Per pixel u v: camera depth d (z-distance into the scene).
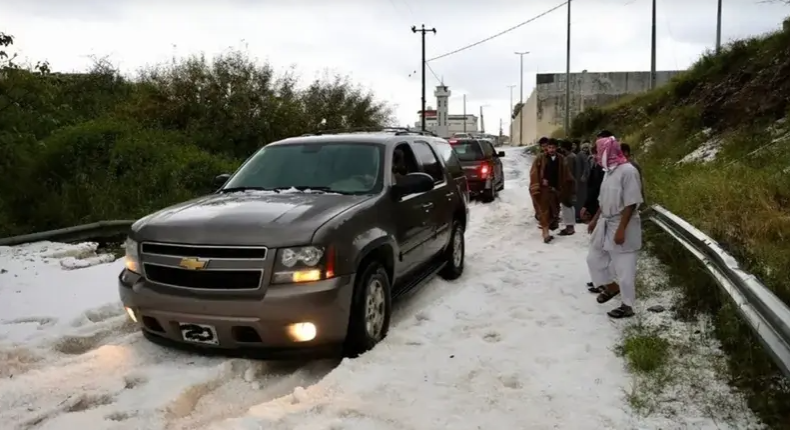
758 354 4.42
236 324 4.52
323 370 4.89
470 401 4.22
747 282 4.45
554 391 4.38
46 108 12.12
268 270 4.54
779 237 6.50
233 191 6.10
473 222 13.00
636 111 27.48
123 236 10.27
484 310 6.36
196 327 4.67
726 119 16.28
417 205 6.41
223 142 18.06
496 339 5.56
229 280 4.60
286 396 4.27
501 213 14.38
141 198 12.35
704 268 6.02
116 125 15.41
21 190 10.94
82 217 11.06
